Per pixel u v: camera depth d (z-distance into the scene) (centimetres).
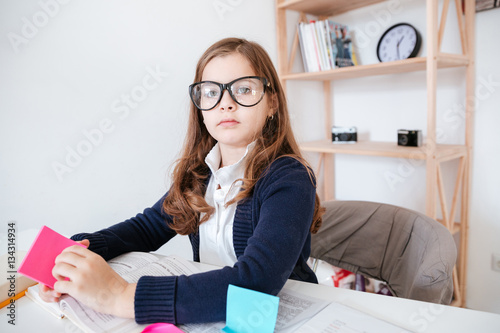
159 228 89
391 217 99
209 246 85
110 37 134
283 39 189
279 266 57
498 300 163
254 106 72
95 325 52
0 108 113
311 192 69
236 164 78
